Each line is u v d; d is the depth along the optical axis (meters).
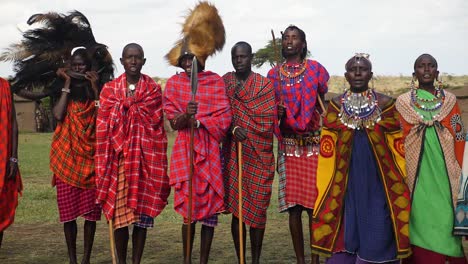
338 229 6.09
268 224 9.98
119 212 6.85
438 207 6.47
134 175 6.88
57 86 7.85
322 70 7.31
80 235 9.27
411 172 6.61
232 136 7.17
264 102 7.11
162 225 10.00
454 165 6.53
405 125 6.66
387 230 5.98
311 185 7.12
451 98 6.61
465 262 6.70
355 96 6.10
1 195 6.99
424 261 6.51
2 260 7.75
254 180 7.13
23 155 22.67
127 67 6.99
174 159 6.90
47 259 7.80
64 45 7.74
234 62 7.16
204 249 6.98
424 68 6.64
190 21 7.00
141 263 7.65
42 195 12.88
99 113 6.98
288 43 7.26
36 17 7.73
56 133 7.52
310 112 7.15
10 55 7.67
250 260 7.72
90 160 7.43
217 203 6.91
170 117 6.91
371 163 6.04
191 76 6.55
